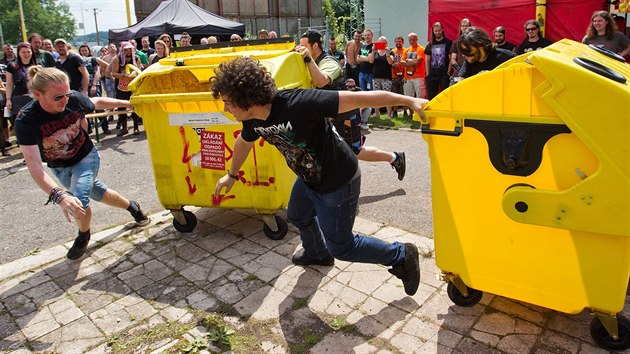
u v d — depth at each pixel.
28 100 7.46
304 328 2.78
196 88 4.38
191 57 4.04
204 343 2.70
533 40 7.34
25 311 3.12
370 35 9.88
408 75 9.30
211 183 3.86
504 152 2.27
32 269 3.68
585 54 2.43
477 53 3.91
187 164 3.87
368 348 2.58
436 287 3.10
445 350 2.52
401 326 2.73
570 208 2.15
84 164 3.72
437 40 8.38
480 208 2.44
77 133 3.62
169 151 3.87
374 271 3.33
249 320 2.88
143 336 2.80
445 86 8.39
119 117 9.16
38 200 5.55
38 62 7.65
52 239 4.38
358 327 2.75
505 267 2.47
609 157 2.00
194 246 3.91
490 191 2.38
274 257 3.63
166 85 4.38
